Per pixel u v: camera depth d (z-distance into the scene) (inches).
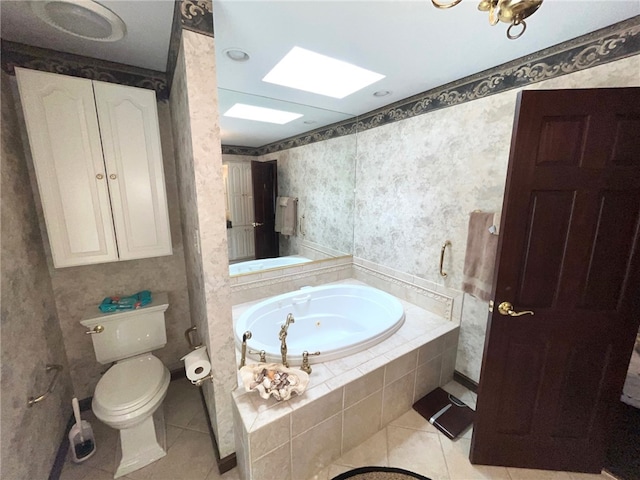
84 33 50.9
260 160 97.2
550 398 58.4
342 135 110.3
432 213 87.5
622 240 51.0
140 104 63.6
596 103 47.7
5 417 44.6
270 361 65.9
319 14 47.1
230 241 95.3
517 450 61.2
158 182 68.2
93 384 77.1
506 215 53.1
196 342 74.8
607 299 53.3
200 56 44.7
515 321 56.4
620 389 55.7
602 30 52.4
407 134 91.3
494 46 58.3
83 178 60.9
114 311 70.3
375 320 100.0
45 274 64.6
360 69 70.5
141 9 46.3
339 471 60.8
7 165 52.4
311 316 101.7
